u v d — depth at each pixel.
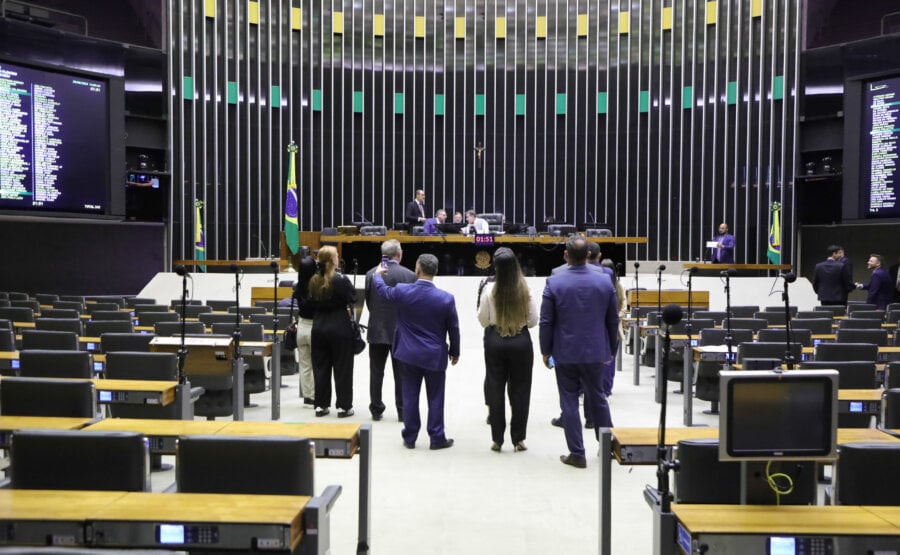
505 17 20.69
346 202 20.34
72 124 14.57
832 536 2.47
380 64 20.50
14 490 2.85
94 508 2.63
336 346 7.32
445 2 20.70
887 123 14.47
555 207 20.62
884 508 2.74
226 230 19.25
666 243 19.91
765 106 18.81
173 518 2.53
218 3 19.17
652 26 20.03
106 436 3.01
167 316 8.95
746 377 2.67
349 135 20.34
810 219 18.23
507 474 5.54
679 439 3.65
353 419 7.39
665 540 2.72
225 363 6.18
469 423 7.30
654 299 12.93
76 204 14.64
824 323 8.31
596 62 20.42
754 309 10.14
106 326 7.69
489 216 15.52
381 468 5.68
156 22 18.69
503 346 6.07
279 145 19.75
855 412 4.55
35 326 7.97
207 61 19.06
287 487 2.97
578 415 5.78
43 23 15.62
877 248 17.45
